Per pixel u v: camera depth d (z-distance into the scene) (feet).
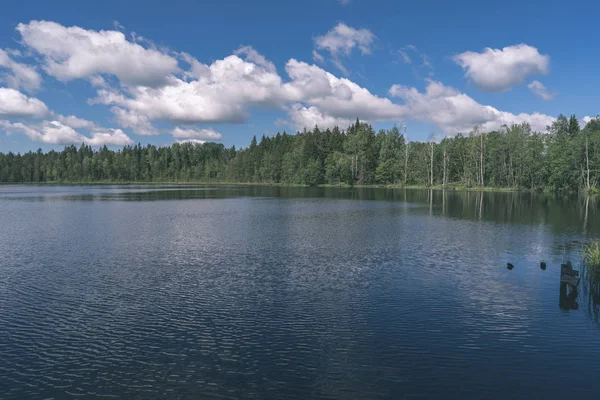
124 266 94.53
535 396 42.80
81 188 554.87
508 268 92.73
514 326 60.39
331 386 44.52
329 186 606.14
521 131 442.09
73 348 53.26
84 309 66.85
